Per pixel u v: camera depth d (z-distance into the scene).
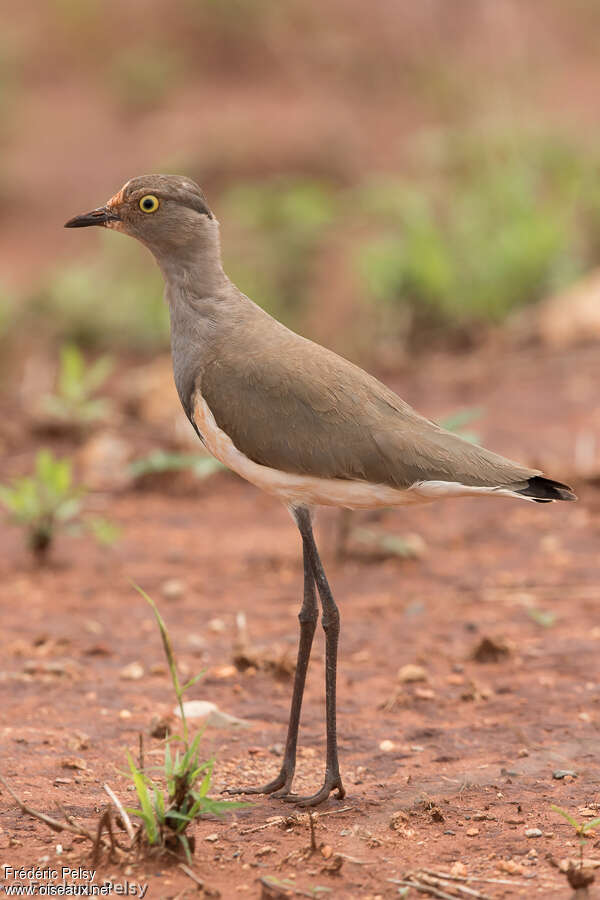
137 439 17.22
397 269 21.28
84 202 35.06
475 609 11.88
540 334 19.91
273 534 14.20
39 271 30.67
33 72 43.53
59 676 10.36
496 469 7.95
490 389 18.00
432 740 9.09
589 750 8.74
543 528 13.88
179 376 8.63
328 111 36.69
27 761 8.66
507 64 32.72
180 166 33.81
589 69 36.41
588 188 23.72
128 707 9.75
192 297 8.62
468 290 21.14
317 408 8.03
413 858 7.13
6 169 36.50
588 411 16.55
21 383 21.31
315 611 8.23
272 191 29.97
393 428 7.98
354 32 40.62
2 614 11.96
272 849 7.27
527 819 7.64
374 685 10.22
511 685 10.04
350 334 21.80
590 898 6.48
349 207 26.91
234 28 42.06
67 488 13.84
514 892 6.67
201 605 12.18
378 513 14.56
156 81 40.34
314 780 8.46
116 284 26.08
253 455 8.14
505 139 25.81
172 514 14.97
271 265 25.08
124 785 8.30
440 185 25.53
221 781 8.43
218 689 10.16
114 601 12.34
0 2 47.25
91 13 44.09
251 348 8.34
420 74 36.53
